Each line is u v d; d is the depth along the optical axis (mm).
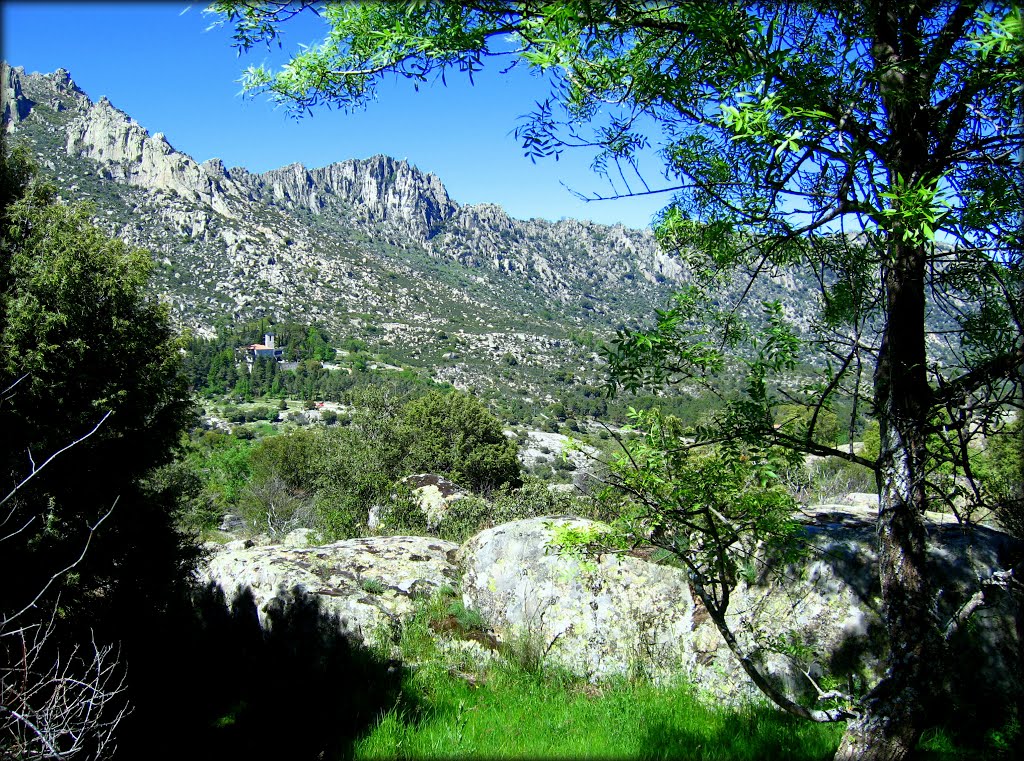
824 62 2619
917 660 2859
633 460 3256
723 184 3107
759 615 5113
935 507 3387
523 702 5156
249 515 30406
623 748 4320
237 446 49969
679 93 2789
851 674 4656
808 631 4875
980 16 2170
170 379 12633
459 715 4926
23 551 8961
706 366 3135
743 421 3176
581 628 5785
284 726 5277
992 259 2732
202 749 5215
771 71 2348
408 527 12391
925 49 2629
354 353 142625
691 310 3607
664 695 5109
